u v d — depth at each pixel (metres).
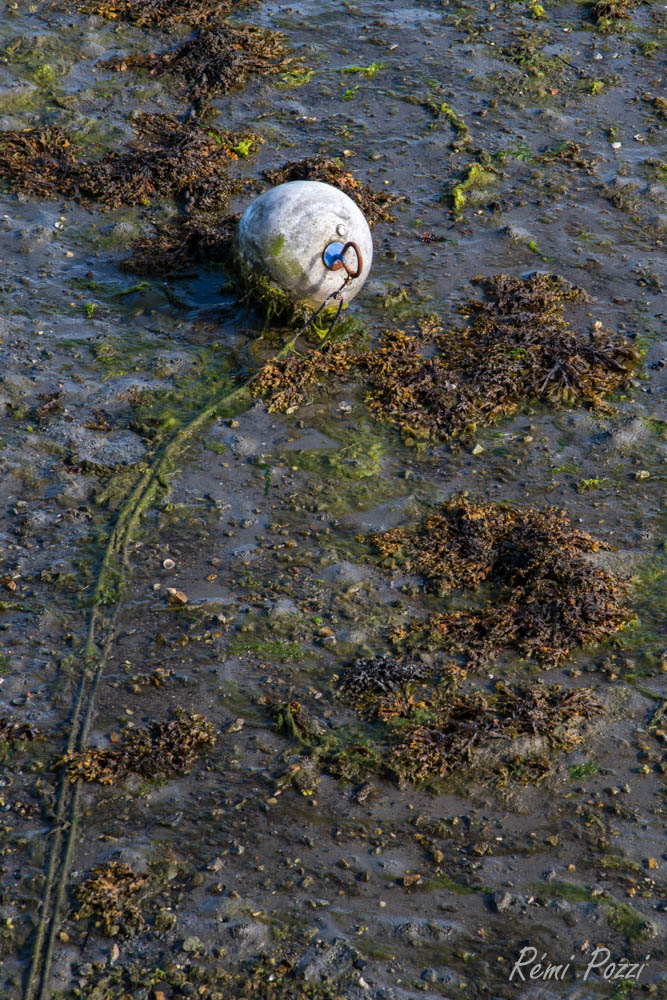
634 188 8.34
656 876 4.06
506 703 4.68
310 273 6.59
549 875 4.06
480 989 3.72
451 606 5.17
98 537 5.45
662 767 4.45
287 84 9.52
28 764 4.41
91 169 8.20
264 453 6.02
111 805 4.29
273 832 4.19
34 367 6.51
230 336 6.84
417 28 10.34
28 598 5.11
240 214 7.88
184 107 9.21
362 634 5.00
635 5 10.69
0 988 3.68
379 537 5.50
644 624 5.09
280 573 5.30
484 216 8.07
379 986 3.71
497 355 6.66
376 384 6.50
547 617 5.07
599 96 9.48
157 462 5.90
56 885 3.97
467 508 5.61
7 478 5.74
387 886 4.01
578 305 7.22
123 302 7.10
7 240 7.54
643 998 3.70
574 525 5.61
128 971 3.73
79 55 9.60
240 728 4.59
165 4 10.30
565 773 4.43
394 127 9.05
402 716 4.61
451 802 4.32
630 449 6.12
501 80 9.65
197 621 5.04
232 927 3.85
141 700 4.69
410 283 7.36
